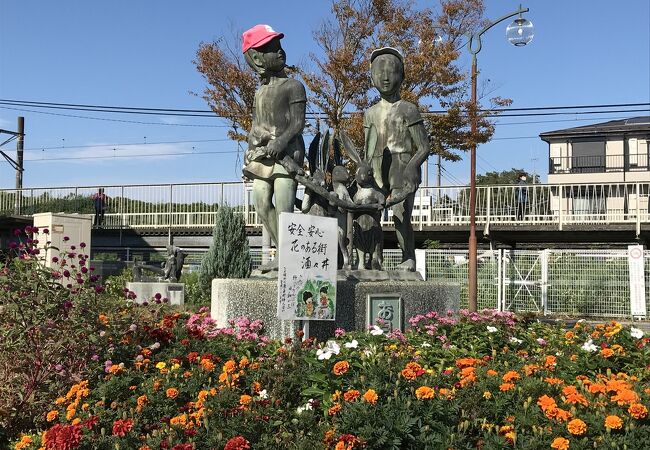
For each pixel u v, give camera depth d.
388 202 8.20
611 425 3.70
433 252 19.66
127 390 4.74
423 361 5.88
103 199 26.11
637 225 20.28
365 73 18.38
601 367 5.89
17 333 5.39
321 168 8.09
